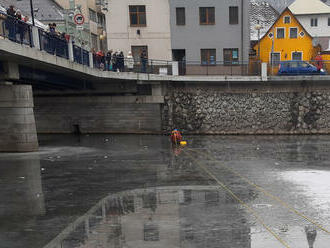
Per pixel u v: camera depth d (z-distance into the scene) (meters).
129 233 7.32
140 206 9.30
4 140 18.70
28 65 17.84
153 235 7.20
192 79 28.59
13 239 7.07
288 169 14.41
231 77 28.53
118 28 32.44
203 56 32.75
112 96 29.84
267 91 28.91
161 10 32.22
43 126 31.81
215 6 32.12
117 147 21.67
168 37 32.50
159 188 11.34
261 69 28.48
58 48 18.19
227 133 28.95
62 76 22.73
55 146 22.45
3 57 15.14
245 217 8.32
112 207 9.23
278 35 39.00
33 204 9.55
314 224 7.84
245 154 18.56
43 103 31.55
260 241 6.89
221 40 32.38
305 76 27.88
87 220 8.18
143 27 32.41
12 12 15.00
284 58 39.12
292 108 28.61
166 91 29.38
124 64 29.64
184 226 7.73
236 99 29.02
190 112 29.11
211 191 10.87
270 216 8.40
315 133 28.33
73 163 15.93
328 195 10.30
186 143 23.36
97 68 23.80
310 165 15.32
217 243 6.79
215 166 15.15
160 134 29.23
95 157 17.69
